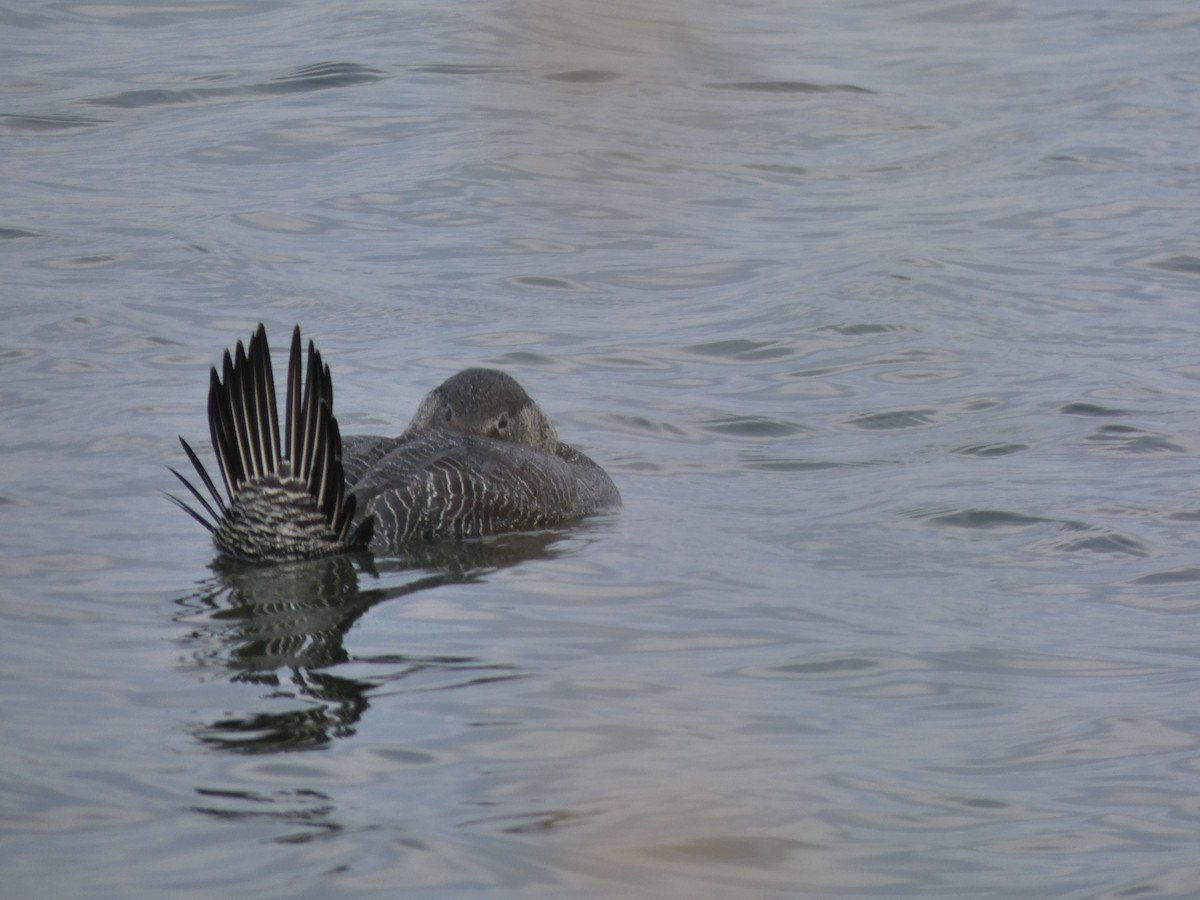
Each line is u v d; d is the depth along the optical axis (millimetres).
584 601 10336
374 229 20984
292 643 9320
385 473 11602
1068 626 10117
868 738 8211
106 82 27422
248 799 7164
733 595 10586
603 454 14352
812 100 27734
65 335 16469
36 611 9773
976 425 15125
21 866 6488
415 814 6988
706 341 17672
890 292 19219
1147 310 18797
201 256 19344
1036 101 28266
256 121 25328
